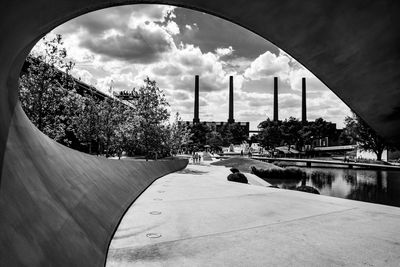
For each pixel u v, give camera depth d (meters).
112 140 29.16
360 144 58.91
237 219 6.58
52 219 2.94
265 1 3.76
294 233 5.61
